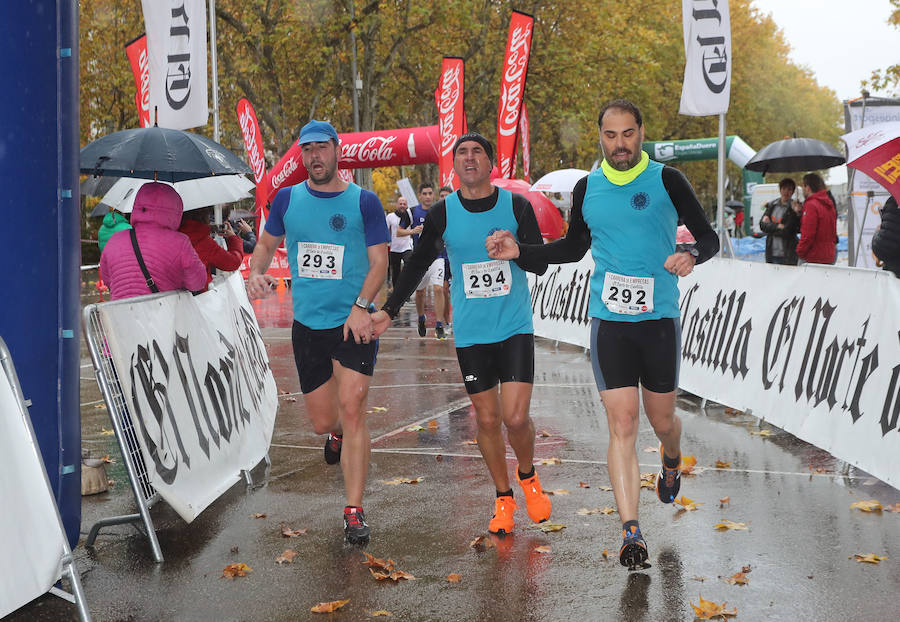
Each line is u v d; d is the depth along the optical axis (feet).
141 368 14.58
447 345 39.37
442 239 14.74
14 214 12.55
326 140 15.28
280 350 38.63
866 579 12.53
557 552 13.94
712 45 33.63
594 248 13.73
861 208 43.75
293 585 12.86
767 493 16.79
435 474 18.69
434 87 114.73
